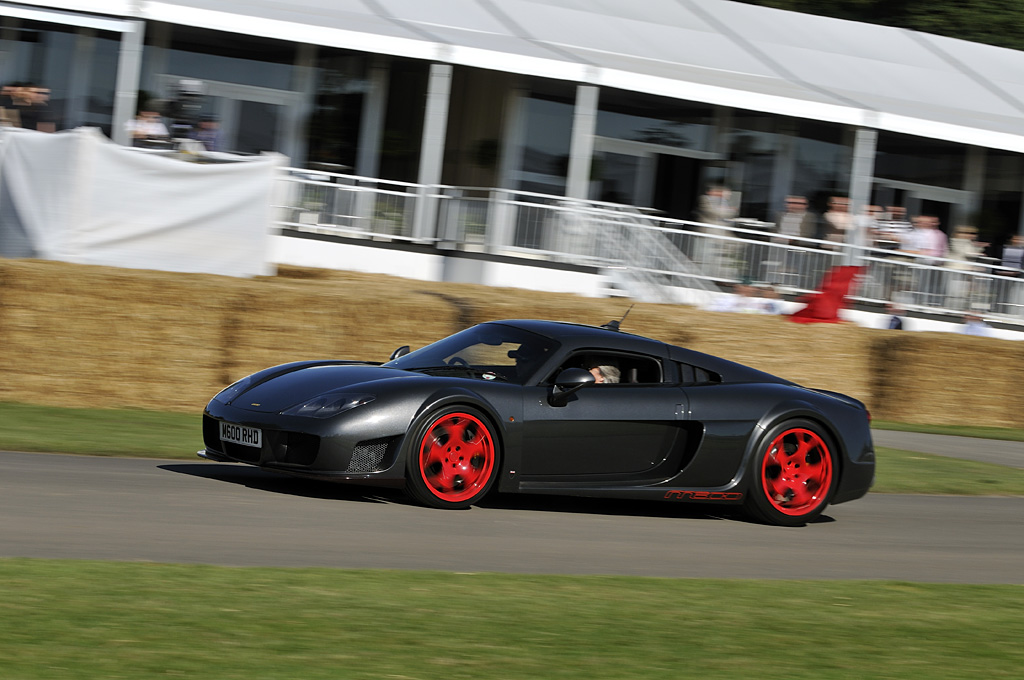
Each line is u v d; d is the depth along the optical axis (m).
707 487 20.53
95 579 12.99
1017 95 64.44
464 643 11.82
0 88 48.34
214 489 19.28
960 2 96.50
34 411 25.86
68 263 28.11
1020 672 12.55
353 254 47.69
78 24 45.38
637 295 47.62
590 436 19.67
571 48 53.53
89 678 9.91
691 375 21.12
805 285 50.72
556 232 48.47
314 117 55.50
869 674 11.98
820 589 15.88
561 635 12.44
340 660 10.92
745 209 61.75
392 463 18.53
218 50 54.12
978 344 39.84
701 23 62.47
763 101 51.56
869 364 38.81
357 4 53.34
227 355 28.25
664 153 60.78
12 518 15.75
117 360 27.33
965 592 16.45
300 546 15.73
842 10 97.06
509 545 17.12
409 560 15.57
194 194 33.34
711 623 13.49
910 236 55.22
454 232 48.62
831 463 21.33
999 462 32.69
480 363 20.48
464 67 52.91
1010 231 64.94
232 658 10.72
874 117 52.62
